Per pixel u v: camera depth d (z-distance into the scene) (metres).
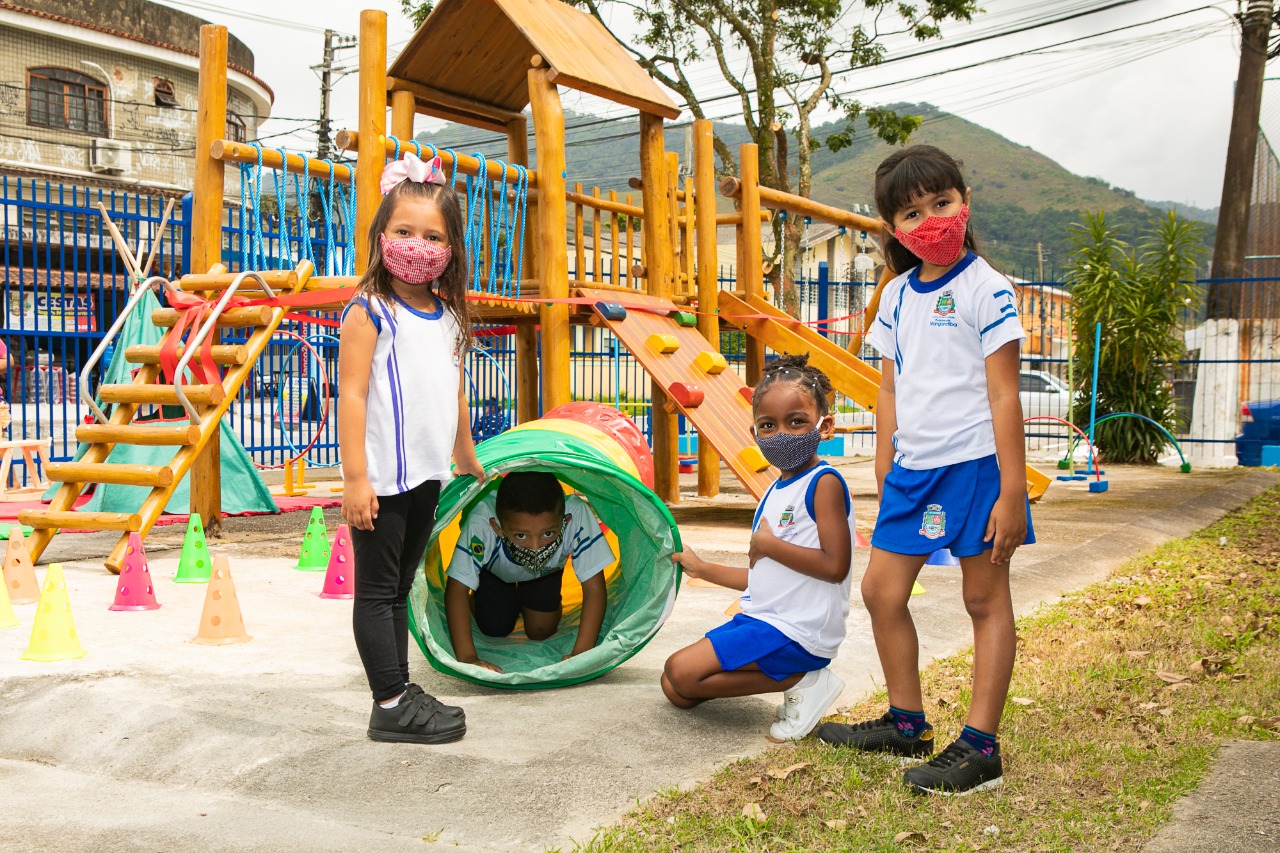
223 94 7.35
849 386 9.12
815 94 24.00
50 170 27.00
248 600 5.54
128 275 10.47
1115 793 2.92
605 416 5.46
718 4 22.98
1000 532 2.93
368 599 3.25
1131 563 7.01
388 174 3.42
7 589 5.48
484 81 8.95
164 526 8.43
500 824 2.65
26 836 2.65
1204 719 3.58
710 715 3.57
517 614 4.46
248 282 7.04
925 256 3.04
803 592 3.36
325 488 11.53
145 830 2.68
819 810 2.75
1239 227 16.36
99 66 28.05
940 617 5.11
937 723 3.52
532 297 8.06
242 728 3.31
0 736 3.48
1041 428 19.66
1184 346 16.70
